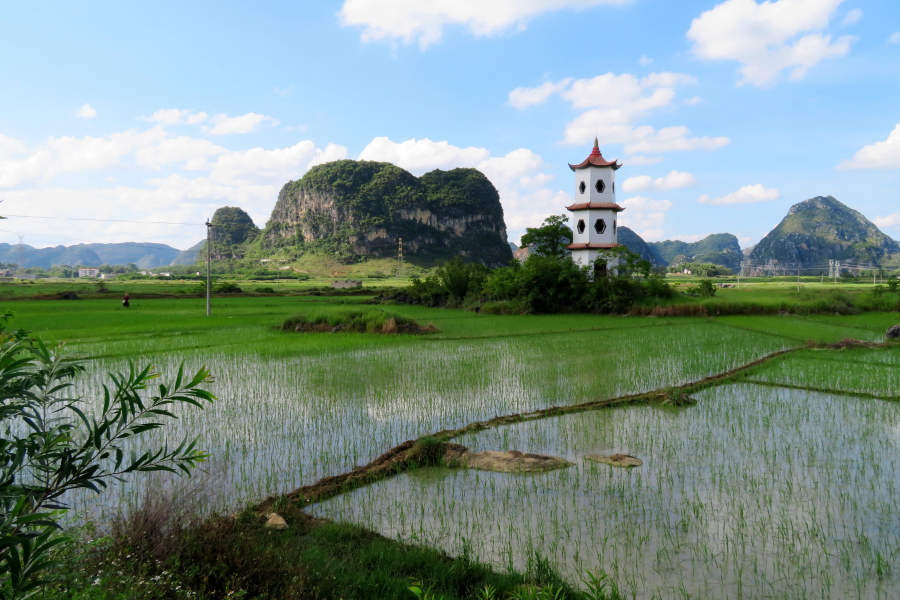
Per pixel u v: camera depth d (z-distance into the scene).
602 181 40.03
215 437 8.44
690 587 4.41
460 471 7.06
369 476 6.72
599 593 3.48
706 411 10.12
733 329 24.00
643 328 24.72
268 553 4.09
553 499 6.13
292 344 19.03
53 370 3.25
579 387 12.16
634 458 7.38
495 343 19.67
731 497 6.17
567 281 35.81
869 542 5.13
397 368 14.45
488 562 4.74
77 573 3.38
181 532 4.21
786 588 4.39
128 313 33.06
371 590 4.03
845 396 11.34
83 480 2.91
